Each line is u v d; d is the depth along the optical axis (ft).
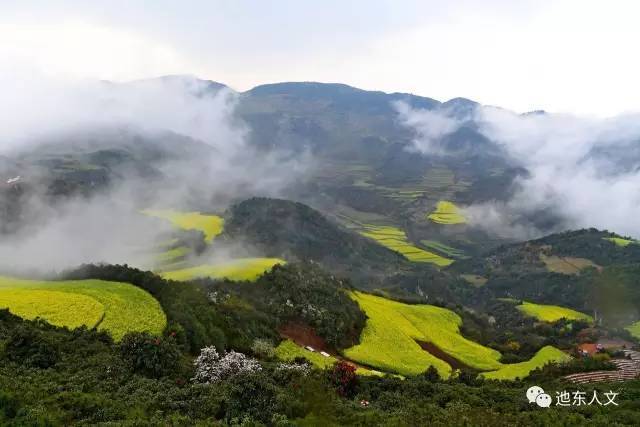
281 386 108.47
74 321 142.10
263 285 235.40
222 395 96.63
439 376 180.75
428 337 261.03
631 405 121.08
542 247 585.22
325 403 97.71
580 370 200.34
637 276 442.09
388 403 117.60
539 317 398.21
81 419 82.53
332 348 209.46
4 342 112.57
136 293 173.58
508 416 106.73
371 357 206.59
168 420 84.48
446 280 539.29
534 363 229.66
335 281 300.20
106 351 120.67
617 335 342.23
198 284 216.74
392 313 286.87
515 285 510.17
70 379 100.12
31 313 144.05
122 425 78.33
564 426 101.24
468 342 272.92
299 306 222.89
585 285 458.91
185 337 146.41
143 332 125.80
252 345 172.35
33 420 76.89
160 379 111.14
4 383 89.81
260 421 88.53
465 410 109.09
